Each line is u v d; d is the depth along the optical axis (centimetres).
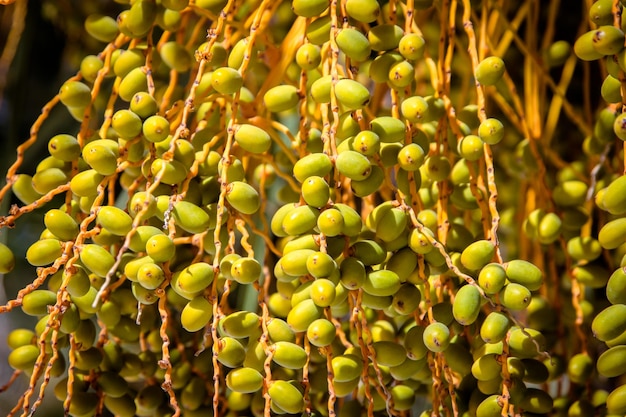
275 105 87
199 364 90
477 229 97
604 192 84
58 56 129
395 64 84
